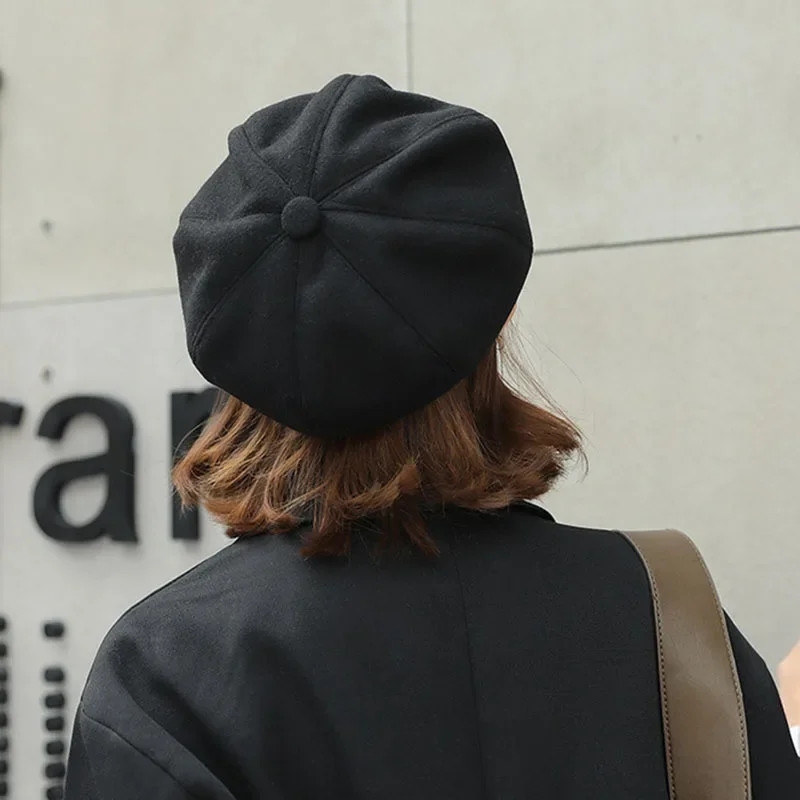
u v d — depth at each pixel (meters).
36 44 5.34
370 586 1.59
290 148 1.59
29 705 5.25
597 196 4.19
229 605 1.59
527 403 1.79
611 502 4.12
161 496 4.98
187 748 1.50
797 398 3.84
